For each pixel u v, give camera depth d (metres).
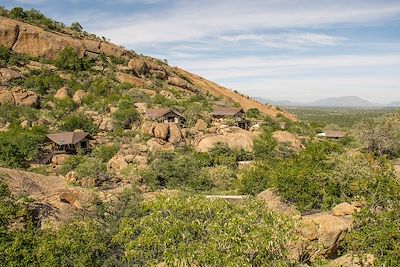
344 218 21.81
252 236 12.27
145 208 14.55
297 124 89.12
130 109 63.09
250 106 113.88
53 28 98.94
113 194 26.02
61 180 35.47
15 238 14.01
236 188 37.09
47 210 22.92
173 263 11.86
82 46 94.12
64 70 85.75
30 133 51.16
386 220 16.38
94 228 16.52
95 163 39.09
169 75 105.69
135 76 95.00
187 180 38.50
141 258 13.46
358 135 69.50
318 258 16.55
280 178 26.23
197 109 70.62
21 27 87.50
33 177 33.38
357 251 16.48
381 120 77.62
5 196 22.64
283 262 12.27
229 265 11.38
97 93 75.56
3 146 44.25
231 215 13.29
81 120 58.84
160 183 37.84
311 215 23.61
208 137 55.34
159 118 62.62
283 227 13.46
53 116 62.16
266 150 53.94
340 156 29.31
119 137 55.09
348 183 25.47
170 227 12.60
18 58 83.62
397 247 14.49
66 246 14.18
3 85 70.94
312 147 35.44
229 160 48.19
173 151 47.88
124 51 104.00
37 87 73.00
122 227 14.23
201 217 13.87
